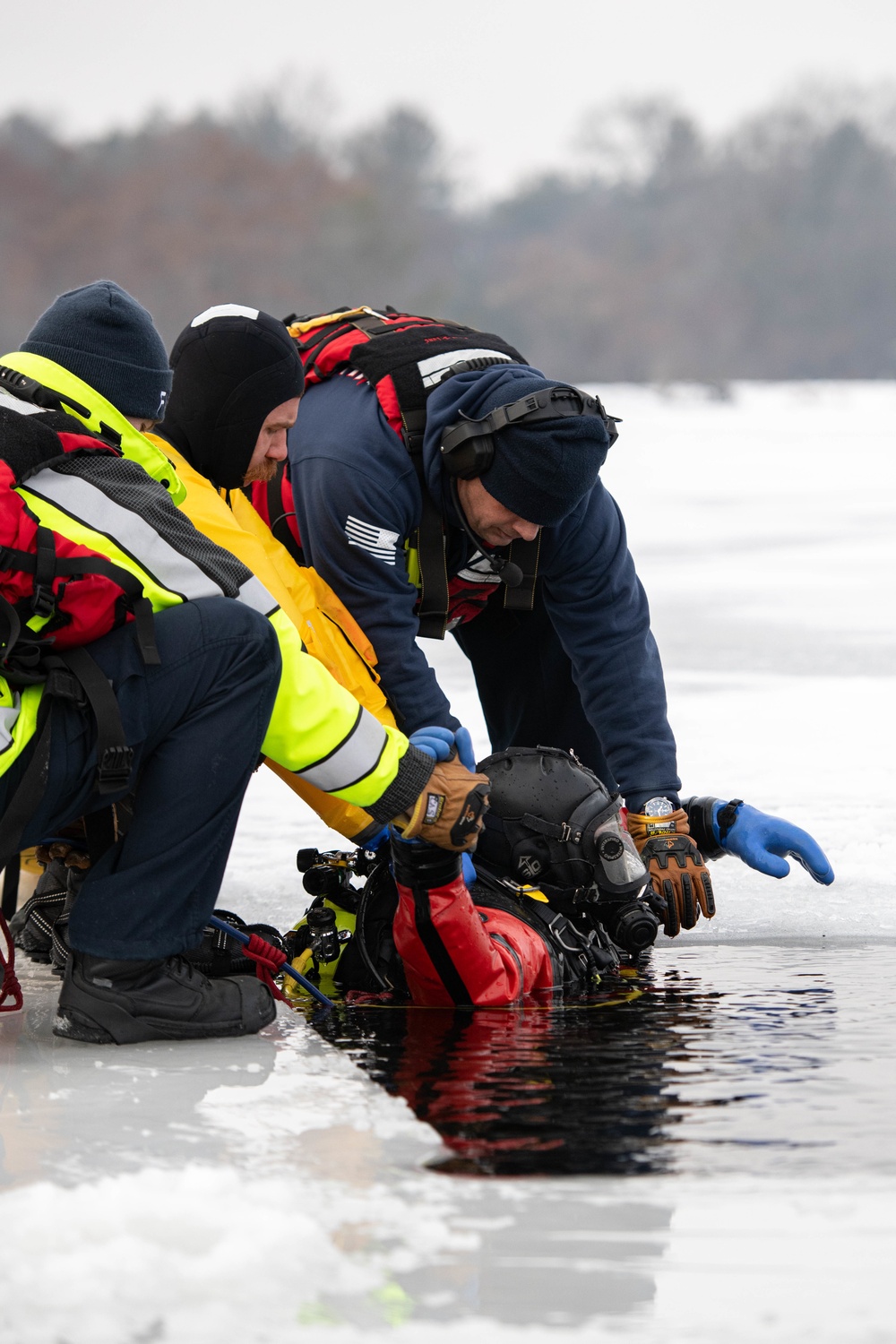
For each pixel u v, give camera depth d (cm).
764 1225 383
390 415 706
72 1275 349
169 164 17912
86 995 566
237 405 682
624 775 774
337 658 701
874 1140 449
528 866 667
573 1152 439
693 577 2462
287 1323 332
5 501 520
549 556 762
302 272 17412
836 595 2203
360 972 680
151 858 561
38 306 16838
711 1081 512
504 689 885
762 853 741
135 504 554
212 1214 379
